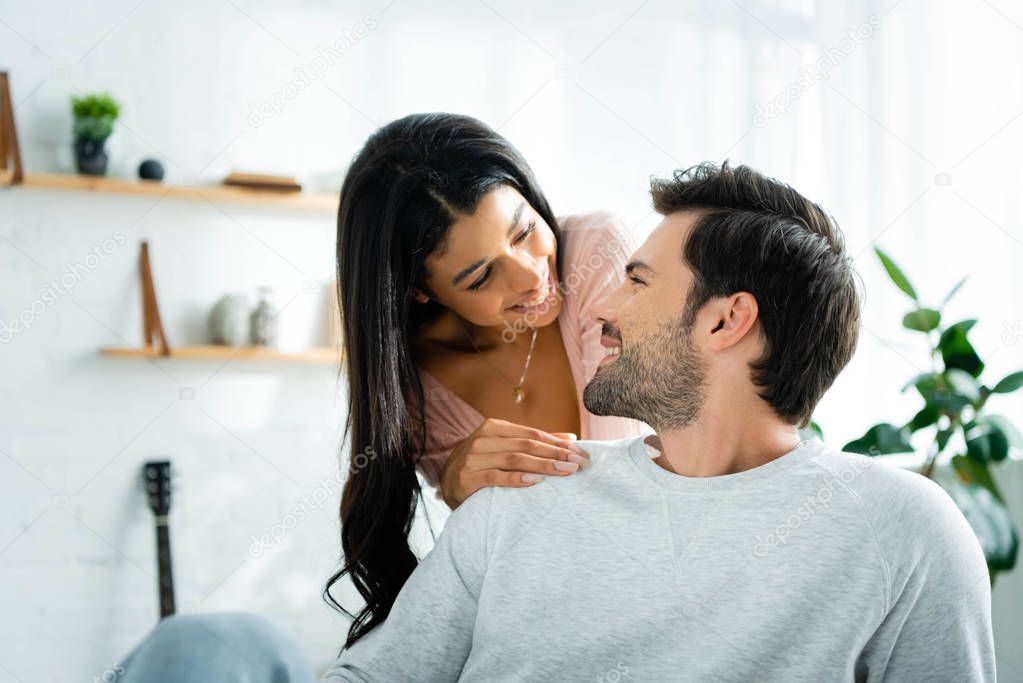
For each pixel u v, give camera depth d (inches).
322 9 105.8
